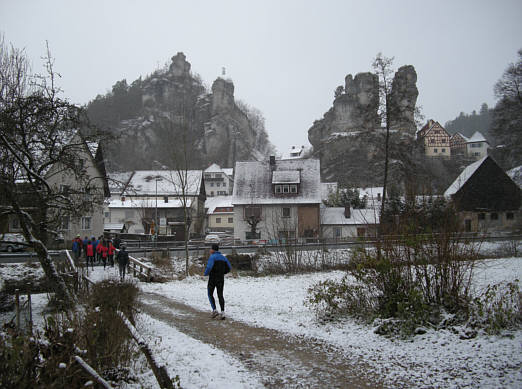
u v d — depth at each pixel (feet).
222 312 33.27
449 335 23.61
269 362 21.45
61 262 52.80
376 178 267.39
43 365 12.90
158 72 492.54
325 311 33.12
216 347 24.47
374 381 18.30
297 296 46.47
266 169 181.57
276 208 169.07
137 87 473.26
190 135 91.45
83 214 40.55
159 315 35.19
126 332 19.54
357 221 163.02
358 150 316.40
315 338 26.18
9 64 38.63
